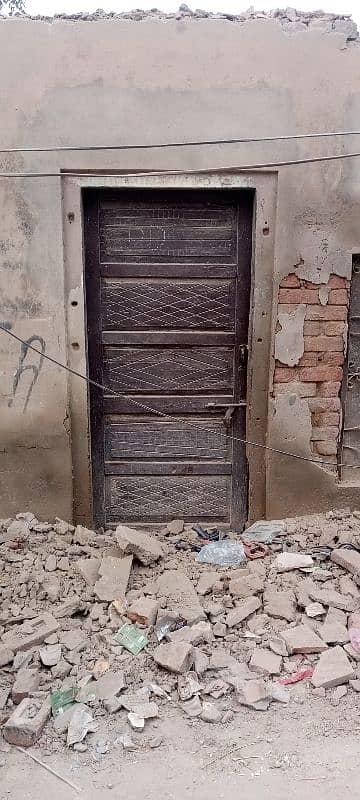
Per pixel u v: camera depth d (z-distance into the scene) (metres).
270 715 2.56
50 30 3.36
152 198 3.67
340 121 3.49
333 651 2.82
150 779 2.28
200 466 4.05
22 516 3.87
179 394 3.95
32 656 2.80
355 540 3.68
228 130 3.48
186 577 3.34
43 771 2.32
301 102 3.46
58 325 3.66
